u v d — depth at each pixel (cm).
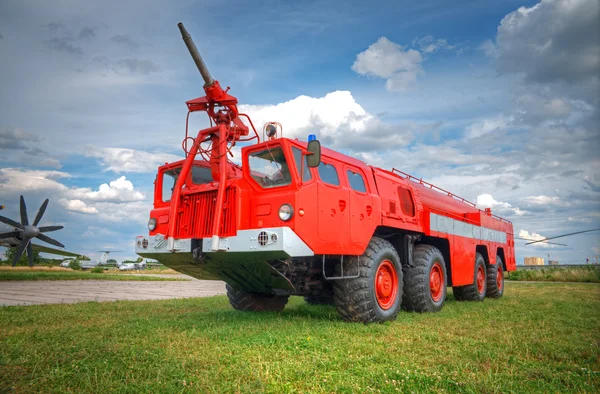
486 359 361
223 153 537
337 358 346
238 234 492
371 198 622
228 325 507
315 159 502
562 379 308
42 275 2142
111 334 454
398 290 627
